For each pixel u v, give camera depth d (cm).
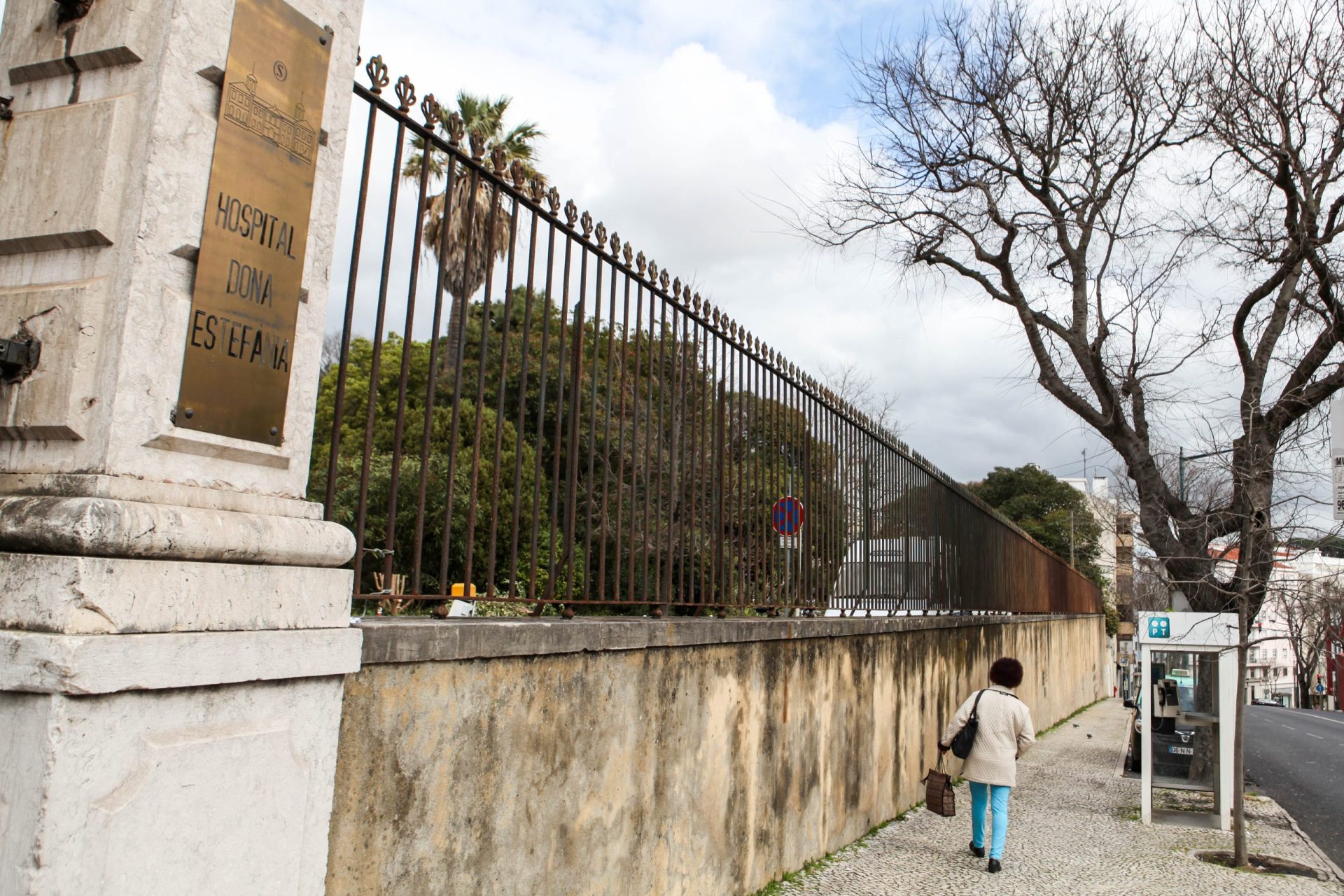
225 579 221
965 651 1177
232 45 238
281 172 250
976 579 1285
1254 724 3416
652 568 547
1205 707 1145
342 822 269
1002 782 704
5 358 214
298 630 239
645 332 472
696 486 527
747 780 558
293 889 237
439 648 304
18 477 214
